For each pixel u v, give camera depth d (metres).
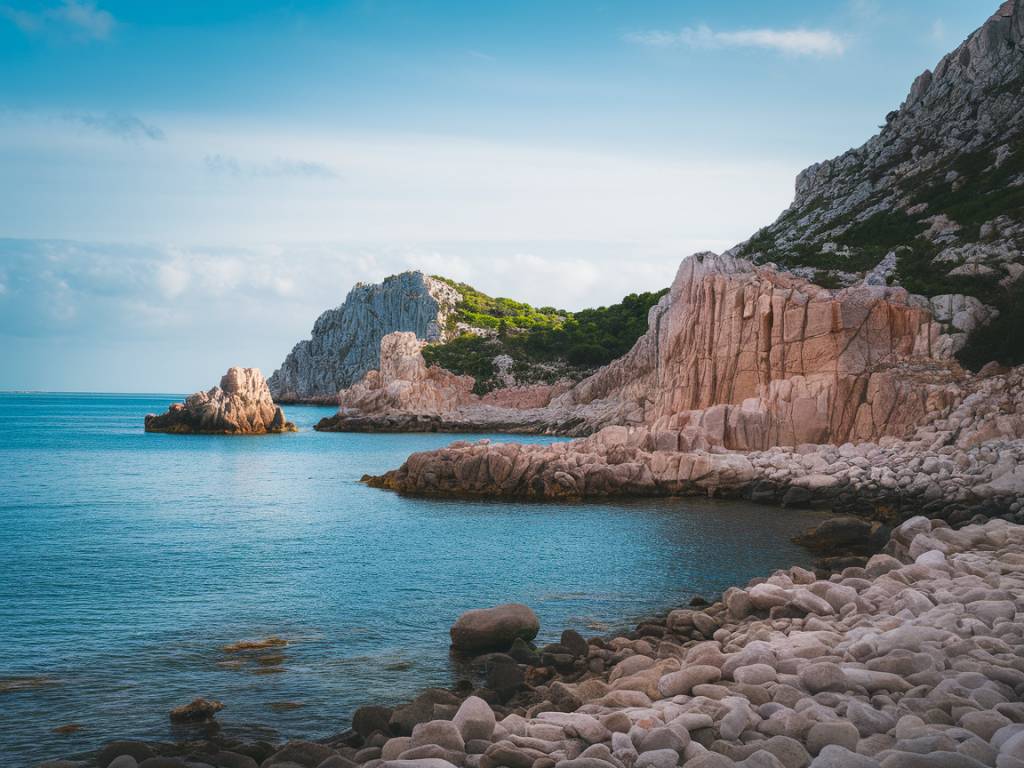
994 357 54.34
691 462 49.50
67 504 48.72
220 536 37.06
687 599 24.86
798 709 10.99
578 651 18.25
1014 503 36.41
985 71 99.38
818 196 111.38
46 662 19.09
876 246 79.94
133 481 61.91
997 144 88.44
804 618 17.00
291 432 127.62
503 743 10.33
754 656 13.12
